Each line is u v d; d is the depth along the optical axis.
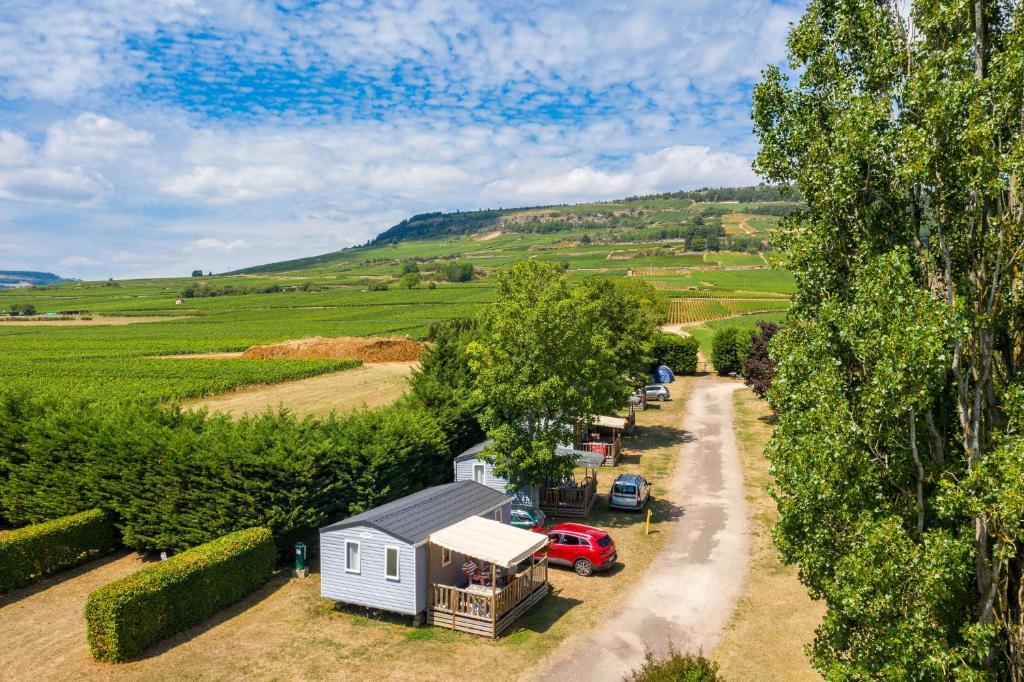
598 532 31.05
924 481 15.08
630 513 38.91
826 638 16.44
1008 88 14.62
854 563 14.26
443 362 49.75
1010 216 14.75
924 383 14.03
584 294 42.72
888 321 14.63
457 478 41.44
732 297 191.25
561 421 37.38
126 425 34.00
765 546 33.31
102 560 32.59
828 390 15.55
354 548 26.62
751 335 70.12
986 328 14.88
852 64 18.19
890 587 13.80
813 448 15.48
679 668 15.69
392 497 36.56
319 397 70.56
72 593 28.91
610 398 40.94
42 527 30.72
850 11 17.67
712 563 31.39
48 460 34.72
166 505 31.56
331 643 24.45
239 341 127.69
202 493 30.98
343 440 33.91
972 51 15.91
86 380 76.69
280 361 94.50
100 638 22.97
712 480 45.22
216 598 26.78
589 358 38.44
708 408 71.31
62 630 25.58
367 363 99.12
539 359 36.53
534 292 39.66
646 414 68.62
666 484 44.56
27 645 24.42
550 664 22.84
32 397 39.38
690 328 142.88
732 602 27.39
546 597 28.28
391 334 131.88
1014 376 15.03
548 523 37.72
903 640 13.58
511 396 35.94
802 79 19.00
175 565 25.80
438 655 23.52
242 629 25.55
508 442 36.16
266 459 30.42
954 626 14.65
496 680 21.83
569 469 37.38
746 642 24.16
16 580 29.16
